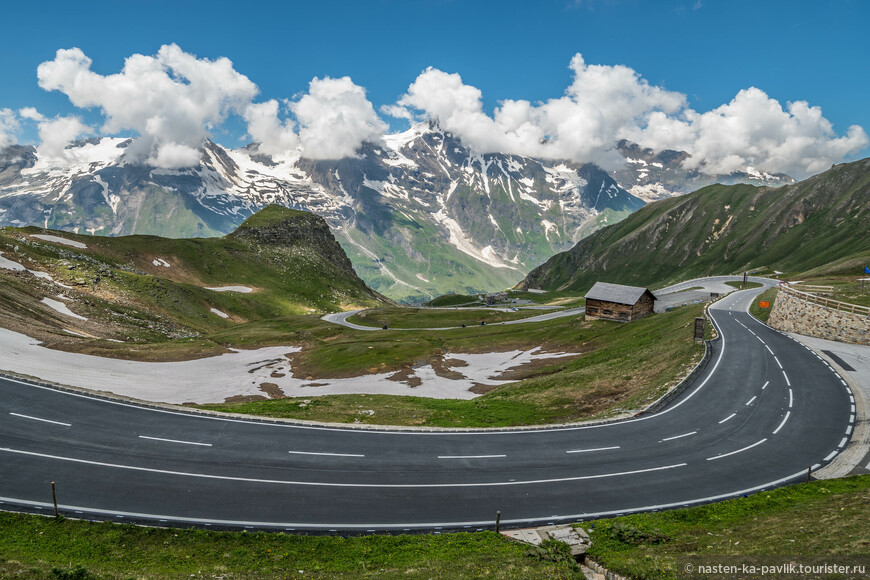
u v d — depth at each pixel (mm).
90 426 36812
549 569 21438
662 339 79875
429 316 182125
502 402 51188
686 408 44406
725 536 23141
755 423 40594
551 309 196250
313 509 27766
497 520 25469
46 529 24344
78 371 64812
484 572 21141
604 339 100938
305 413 43750
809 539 20844
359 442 36812
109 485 29125
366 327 161875
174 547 23703
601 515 27672
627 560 21672
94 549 23156
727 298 114312
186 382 74000
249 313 184000
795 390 47375
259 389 75438
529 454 35438
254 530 25641
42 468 30438
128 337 103375
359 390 75812
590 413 46812
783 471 32781
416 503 28703
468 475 32156
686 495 29938
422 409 46469
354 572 21828
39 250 144625
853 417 40844
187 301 159625
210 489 29344
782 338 68125
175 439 35719
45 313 95500
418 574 20969
